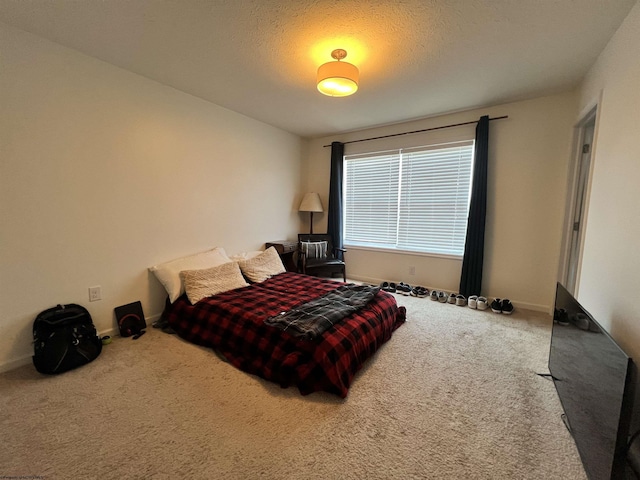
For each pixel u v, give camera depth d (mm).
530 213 3023
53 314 1947
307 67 2291
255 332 1967
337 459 1229
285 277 3184
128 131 2395
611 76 1812
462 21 1717
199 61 2215
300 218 4555
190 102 2852
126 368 1908
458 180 3449
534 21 1708
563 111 2783
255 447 1283
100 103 2209
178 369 1902
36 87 1892
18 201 1858
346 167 4344
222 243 3303
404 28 1789
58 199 2033
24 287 1911
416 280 3828
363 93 2775
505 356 2104
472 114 3236
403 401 1608
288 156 4203
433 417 1486
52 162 1991
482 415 1504
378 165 4031
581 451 1231
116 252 2381
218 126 3148
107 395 1627
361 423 1438
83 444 1287
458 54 2080
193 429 1383
